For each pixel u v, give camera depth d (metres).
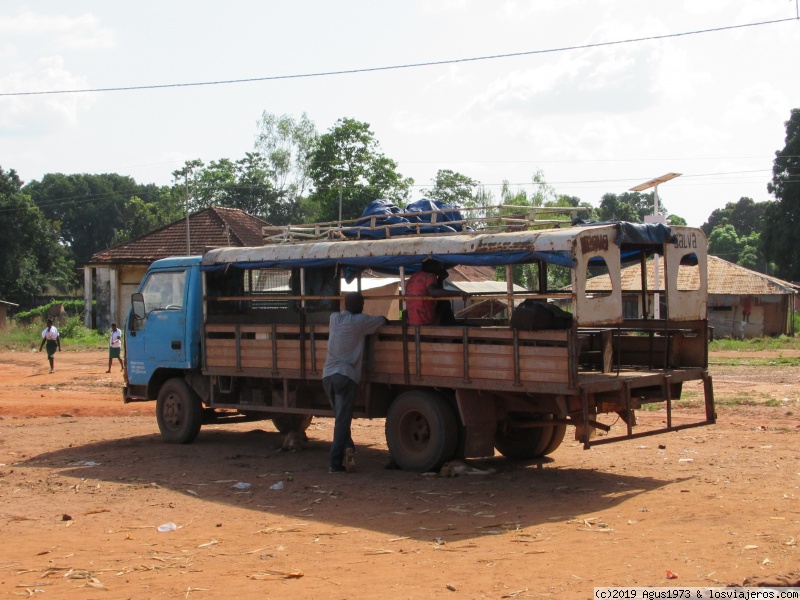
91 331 42.50
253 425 14.71
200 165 70.69
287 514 8.03
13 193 58.88
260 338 11.38
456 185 52.53
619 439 8.98
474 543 6.80
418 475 9.80
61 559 6.64
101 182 94.31
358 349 10.09
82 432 13.98
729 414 14.94
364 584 5.83
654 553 6.35
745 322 42.62
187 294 12.35
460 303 15.21
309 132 66.88
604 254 8.82
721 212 99.06
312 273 11.12
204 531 7.45
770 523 7.11
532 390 8.83
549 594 5.50
